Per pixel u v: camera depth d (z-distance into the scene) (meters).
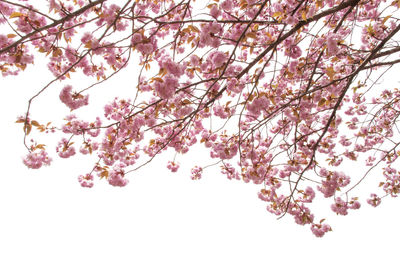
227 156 3.95
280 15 3.09
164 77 2.72
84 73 3.43
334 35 3.00
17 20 2.64
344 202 4.83
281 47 4.10
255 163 4.03
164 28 3.92
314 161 4.18
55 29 2.98
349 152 5.29
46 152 3.61
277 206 4.89
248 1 3.01
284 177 5.11
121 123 3.54
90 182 4.63
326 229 4.66
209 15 2.69
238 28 3.17
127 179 4.09
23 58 2.72
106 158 4.43
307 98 3.64
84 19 3.27
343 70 4.14
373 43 4.41
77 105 3.18
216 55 2.81
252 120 5.04
